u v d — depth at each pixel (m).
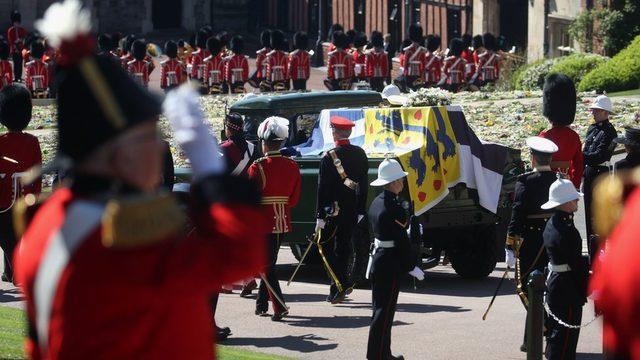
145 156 12.49
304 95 64.31
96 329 12.02
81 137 12.40
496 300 52.06
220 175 12.44
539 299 36.28
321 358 41.00
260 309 48.53
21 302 49.97
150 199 12.16
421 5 191.50
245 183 12.45
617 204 14.33
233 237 12.16
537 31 159.38
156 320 12.27
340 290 50.53
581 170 51.53
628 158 49.53
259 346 42.84
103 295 11.92
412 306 50.41
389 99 63.47
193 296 12.37
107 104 12.26
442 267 63.06
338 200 50.31
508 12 173.88
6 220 49.97
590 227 56.91
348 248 50.81
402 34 193.38
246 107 63.75
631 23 138.88
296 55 159.38
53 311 12.09
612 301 12.12
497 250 57.44
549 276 37.56
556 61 133.38
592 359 41.09
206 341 12.94
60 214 12.39
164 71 162.62
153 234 12.02
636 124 96.69
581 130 96.06
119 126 12.29
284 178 47.31
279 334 45.03
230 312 49.41
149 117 12.45
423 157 54.53
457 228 57.31
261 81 160.00
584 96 114.88
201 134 12.51
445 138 55.28
